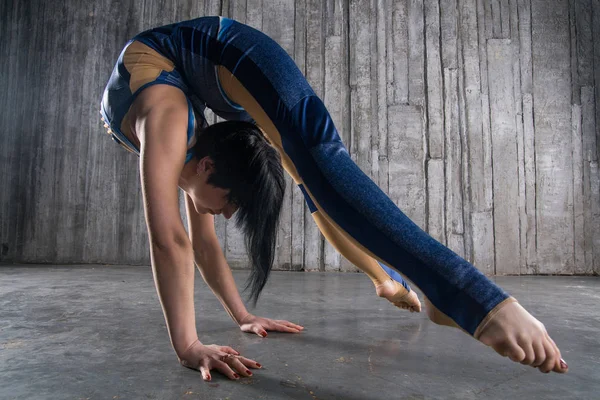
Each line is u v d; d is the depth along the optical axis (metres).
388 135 3.68
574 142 3.61
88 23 4.13
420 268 0.68
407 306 1.31
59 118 4.07
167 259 0.78
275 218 0.88
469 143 3.63
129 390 0.75
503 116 3.65
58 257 3.94
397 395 0.74
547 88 3.66
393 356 0.99
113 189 3.93
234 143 0.85
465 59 3.71
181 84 0.89
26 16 4.20
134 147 0.97
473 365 0.93
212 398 0.72
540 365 0.63
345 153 0.78
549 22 3.71
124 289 2.21
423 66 3.72
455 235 3.57
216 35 0.92
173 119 0.80
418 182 3.63
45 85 4.12
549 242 3.53
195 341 0.86
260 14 3.89
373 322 1.39
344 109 3.74
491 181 3.60
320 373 0.86
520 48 3.70
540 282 2.91
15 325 1.33
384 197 0.73
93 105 4.05
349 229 0.73
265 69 0.84
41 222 3.99
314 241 3.59
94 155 3.99
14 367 0.89
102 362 0.92
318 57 3.79
